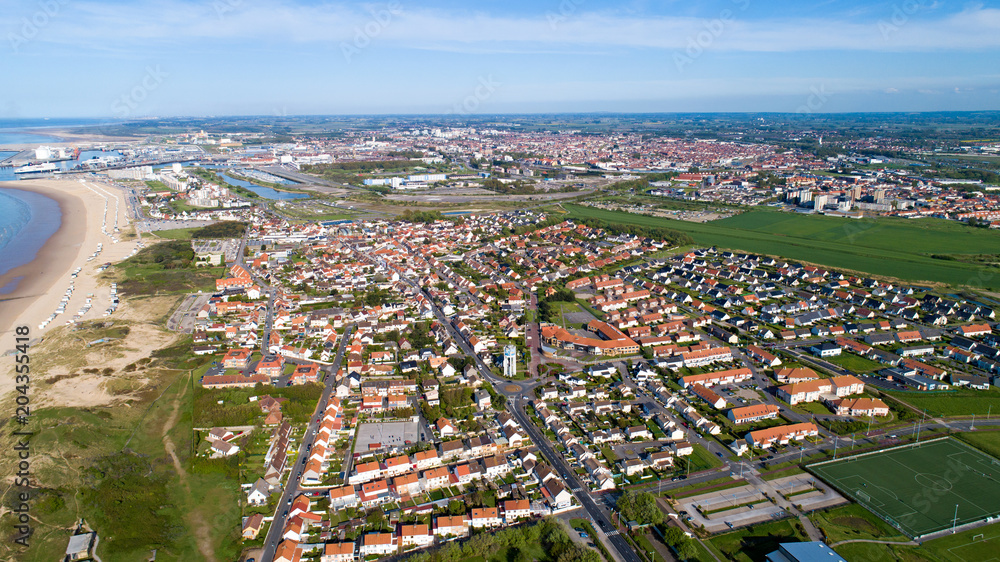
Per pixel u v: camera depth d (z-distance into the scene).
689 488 153.38
